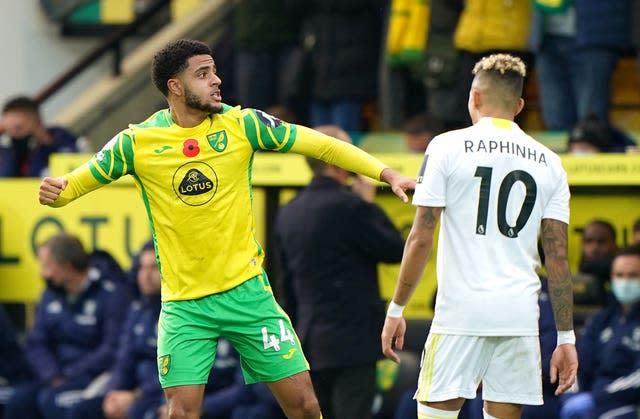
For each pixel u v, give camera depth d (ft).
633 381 97.81
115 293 116.47
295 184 111.55
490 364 70.69
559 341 71.61
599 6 123.95
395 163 110.11
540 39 123.95
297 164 111.45
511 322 69.87
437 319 71.15
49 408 113.80
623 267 98.73
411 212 109.91
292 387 71.72
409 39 126.31
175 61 69.36
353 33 132.36
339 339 94.07
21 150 129.39
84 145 134.00
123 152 70.03
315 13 133.28
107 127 153.69
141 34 163.22
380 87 132.57
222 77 141.08
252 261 71.51
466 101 124.57
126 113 153.38
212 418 105.70
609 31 123.95
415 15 126.31
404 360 105.70
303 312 95.76
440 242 71.61
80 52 163.94
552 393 98.43
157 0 162.40
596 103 124.98
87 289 116.57
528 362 70.44
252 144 70.54
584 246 106.93
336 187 95.91
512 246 70.44
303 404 71.82
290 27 135.95
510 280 70.13
